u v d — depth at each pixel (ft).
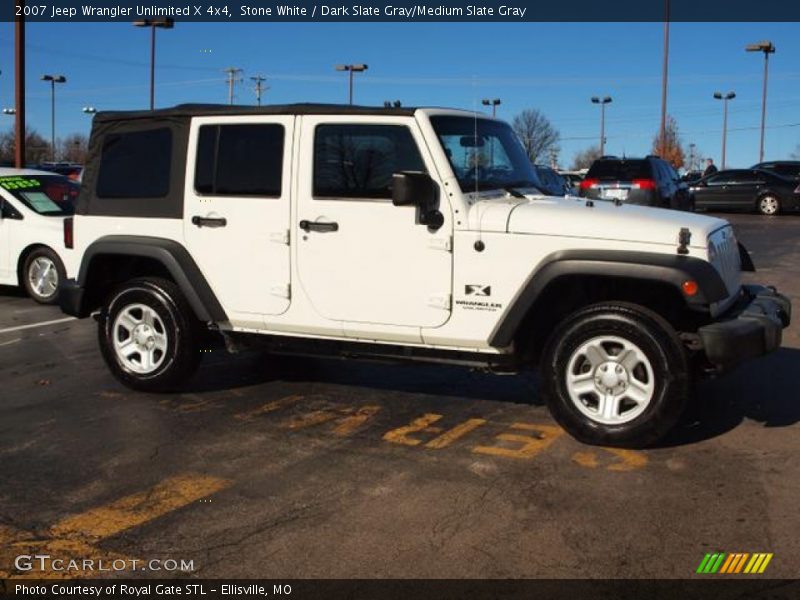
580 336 15.90
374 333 17.39
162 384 19.85
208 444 16.53
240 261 18.34
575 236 15.65
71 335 27.71
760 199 80.07
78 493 14.11
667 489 13.99
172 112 18.94
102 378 21.80
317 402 19.45
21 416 18.45
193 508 13.48
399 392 20.27
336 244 17.34
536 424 17.63
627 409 15.98
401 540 12.26
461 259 16.38
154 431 17.37
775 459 15.35
